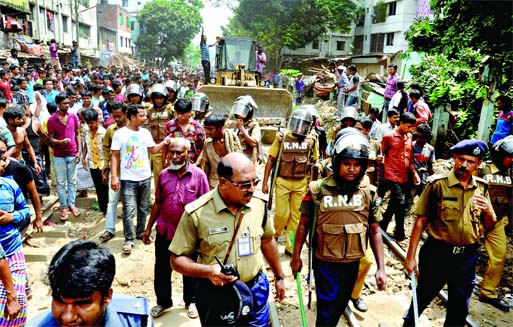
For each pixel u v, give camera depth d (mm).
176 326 3955
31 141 6777
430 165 6059
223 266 2420
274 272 3004
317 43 45719
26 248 5512
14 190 3229
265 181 5285
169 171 3910
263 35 39312
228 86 12320
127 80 14227
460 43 10680
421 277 3572
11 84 11828
